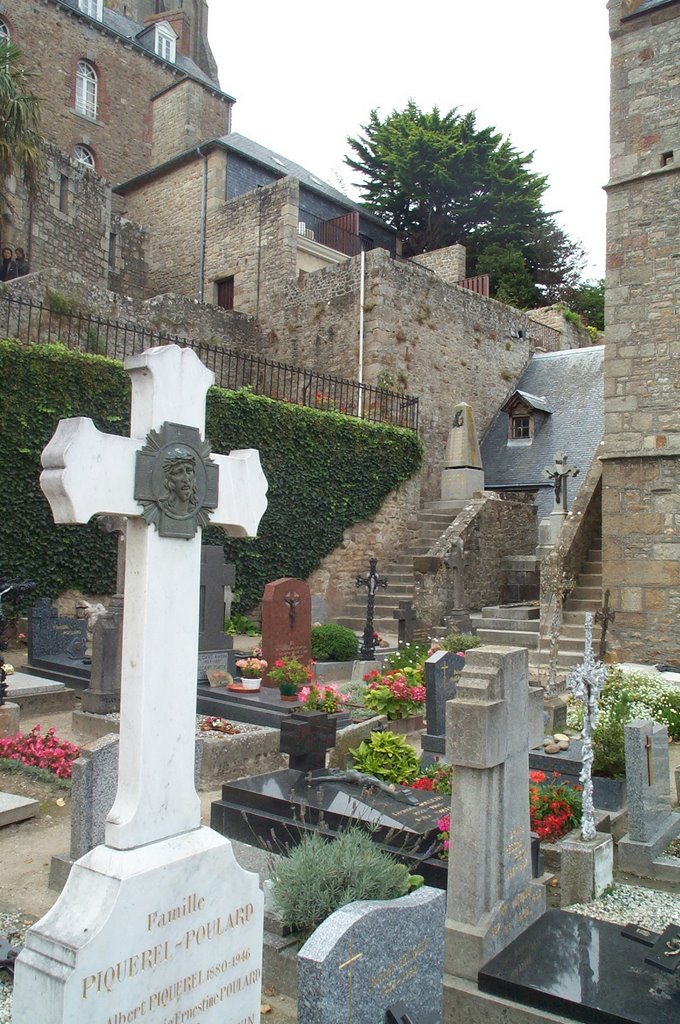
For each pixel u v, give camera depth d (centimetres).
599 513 1547
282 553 1680
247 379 2203
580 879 515
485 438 2419
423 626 1443
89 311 1758
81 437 305
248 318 2386
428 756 771
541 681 1103
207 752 735
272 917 428
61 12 2956
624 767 664
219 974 326
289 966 404
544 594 1380
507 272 3369
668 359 1289
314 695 886
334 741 667
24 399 1306
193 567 339
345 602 1803
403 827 487
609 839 544
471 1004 393
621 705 730
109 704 902
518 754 443
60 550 1339
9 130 1565
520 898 443
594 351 2494
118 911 286
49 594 1327
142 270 2708
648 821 580
